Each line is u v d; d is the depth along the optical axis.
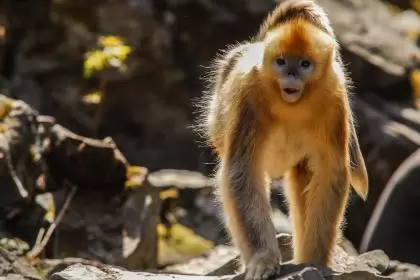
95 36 19.44
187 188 16.88
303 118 8.41
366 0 25.30
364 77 21.64
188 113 20.39
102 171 13.01
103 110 19.80
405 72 21.84
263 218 8.23
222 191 8.51
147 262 12.95
